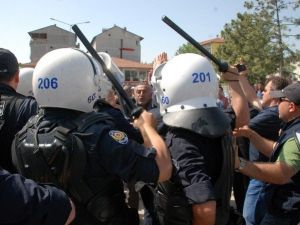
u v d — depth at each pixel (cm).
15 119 252
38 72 183
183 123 195
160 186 193
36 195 137
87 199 169
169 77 207
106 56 250
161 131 212
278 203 268
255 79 3134
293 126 259
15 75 276
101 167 168
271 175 243
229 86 245
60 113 179
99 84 190
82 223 170
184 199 187
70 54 183
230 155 203
